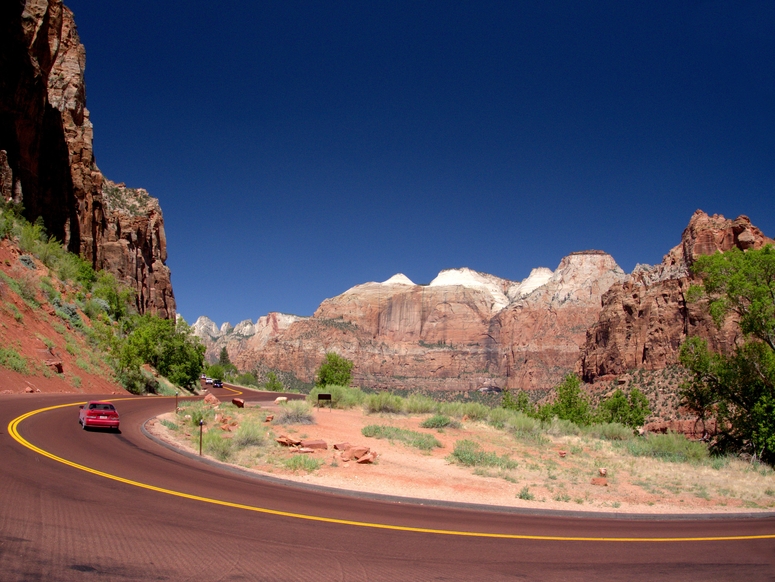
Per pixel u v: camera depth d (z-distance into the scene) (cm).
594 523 1297
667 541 1128
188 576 678
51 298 4312
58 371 3419
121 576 654
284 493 1280
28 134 5481
